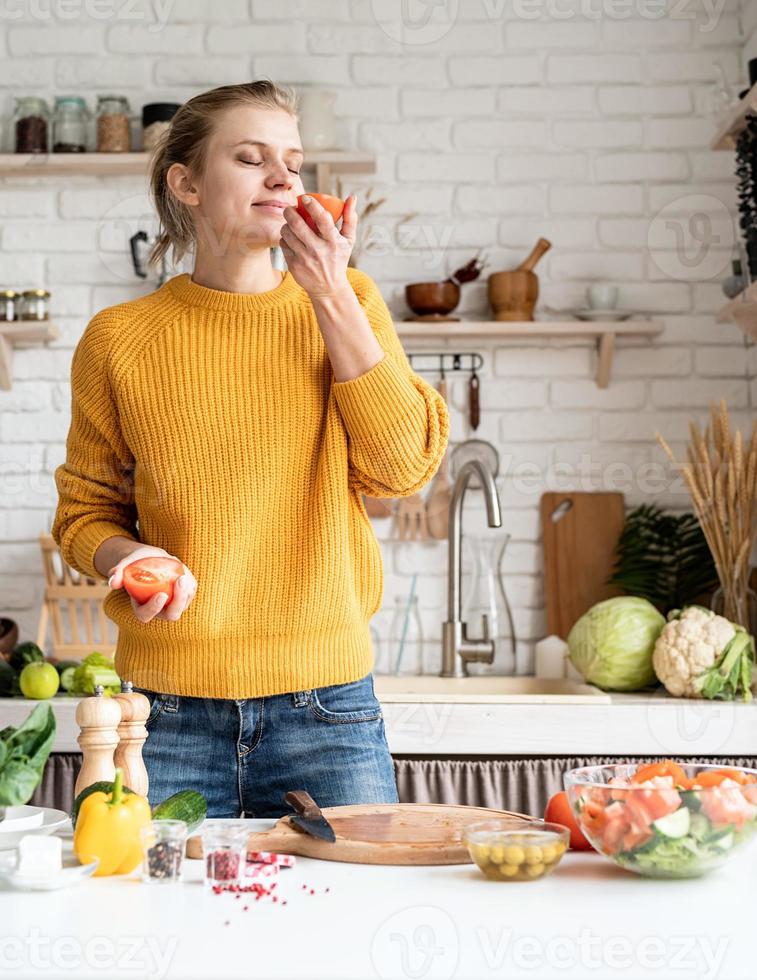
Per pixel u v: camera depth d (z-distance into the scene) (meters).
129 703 1.13
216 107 1.39
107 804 1.01
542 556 3.00
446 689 2.80
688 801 0.94
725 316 2.80
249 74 3.04
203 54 3.04
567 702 2.28
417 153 3.05
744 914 0.86
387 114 3.05
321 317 1.28
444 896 0.91
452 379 3.04
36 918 0.86
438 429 1.37
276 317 1.41
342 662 1.41
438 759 2.31
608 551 2.97
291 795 1.16
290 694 1.39
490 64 3.06
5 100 3.03
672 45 3.05
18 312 2.95
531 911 0.87
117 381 1.40
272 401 1.39
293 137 1.41
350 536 1.43
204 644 1.38
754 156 2.56
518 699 2.28
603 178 3.04
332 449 1.38
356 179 3.04
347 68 3.05
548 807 1.14
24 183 3.04
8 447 3.01
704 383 3.02
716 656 2.38
